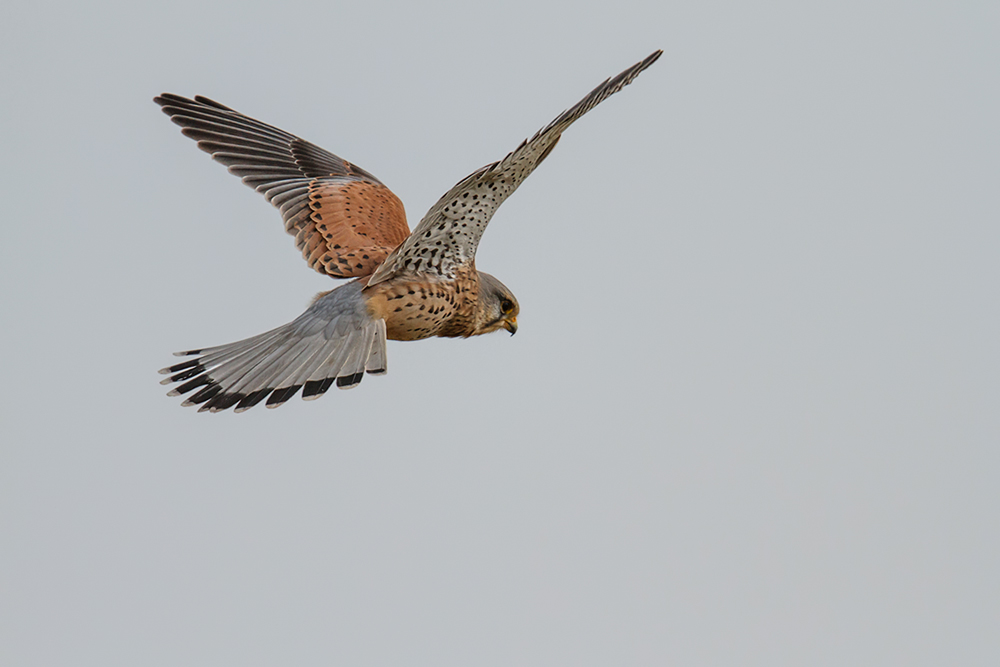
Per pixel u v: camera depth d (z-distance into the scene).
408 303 10.44
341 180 12.33
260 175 12.26
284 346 10.12
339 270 11.20
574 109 9.11
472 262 10.94
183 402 9.72
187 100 12.39
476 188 10.12
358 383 9.77
